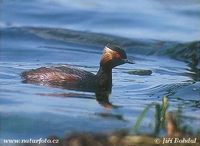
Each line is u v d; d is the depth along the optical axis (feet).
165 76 92.79
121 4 146.30
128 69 96.07
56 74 81.25
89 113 69.10
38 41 114.32
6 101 71.67
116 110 71.05
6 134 60.90
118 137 59.06
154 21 133.69
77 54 106.83
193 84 85.15
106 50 83.20
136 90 82.07
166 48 112.16
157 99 77.77
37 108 69.56
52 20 131.64
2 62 96.32
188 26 130.82
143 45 114.42
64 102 73.00
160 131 61.46
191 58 107.96
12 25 124.26
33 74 82.33
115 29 127.13
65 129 63.16
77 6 141.79
